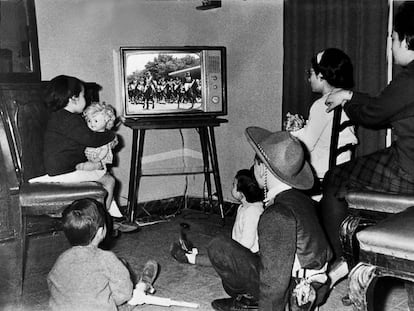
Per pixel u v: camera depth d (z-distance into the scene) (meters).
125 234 3.54
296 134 2.82
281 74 3.58
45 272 2.70
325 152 2.78
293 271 1.79
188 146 4.30
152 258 3.04
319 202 2.56
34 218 2.54
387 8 2.82
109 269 1.97
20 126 2.88
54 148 2.88
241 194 2.54
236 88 3.93
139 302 2.23
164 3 4.03
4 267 2.61
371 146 2.93
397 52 2.25
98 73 3.78
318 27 3.15
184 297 2.48
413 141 2.19
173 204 4.27
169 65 3.56
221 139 4.09
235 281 2.14
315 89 2.85
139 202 4.08
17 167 2.77
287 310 1.79
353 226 2.22
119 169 3.96
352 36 2.98
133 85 3.52
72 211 1.98
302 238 1.76
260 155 1.86
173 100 3.60
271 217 1.73
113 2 3.81
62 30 3.59
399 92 2.13
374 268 1.81
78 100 2.97
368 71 2.91
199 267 2.88
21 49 3.36
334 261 2.46
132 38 3.92
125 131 3.97
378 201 2.16
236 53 3.88
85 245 1.98
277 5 3.55
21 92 2.93
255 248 2.44
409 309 2.27
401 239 1.72
